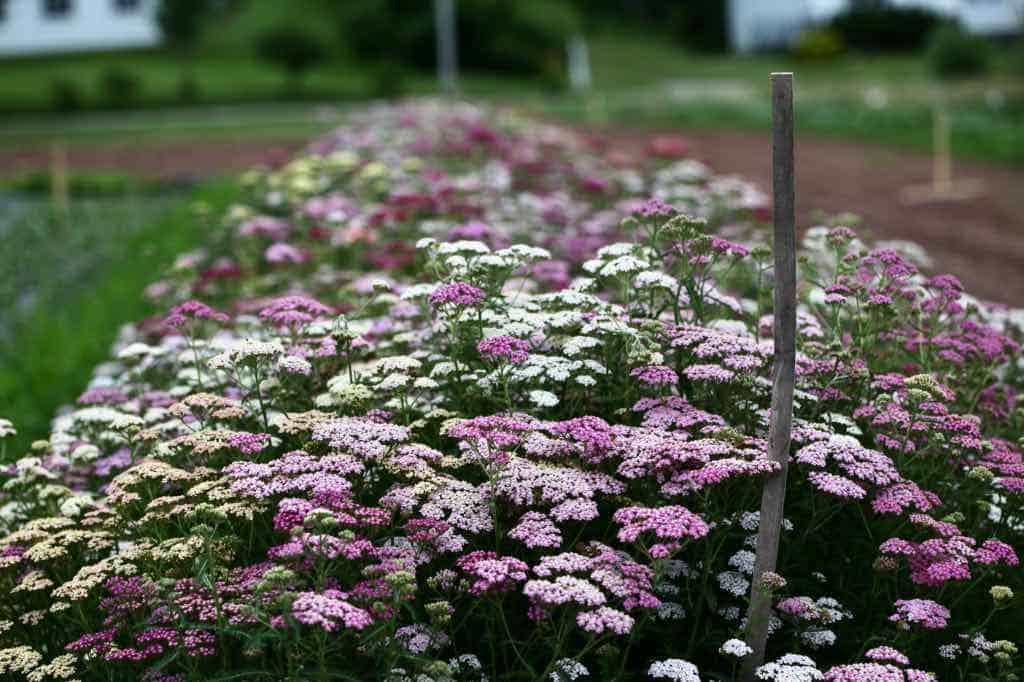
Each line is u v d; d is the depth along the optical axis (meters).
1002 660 4.09
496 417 4.36
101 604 4.28
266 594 3.81
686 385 5.21
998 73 38.12
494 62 54.19
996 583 4.82
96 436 6.02
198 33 52.66
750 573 4.42
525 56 53.81
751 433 5.06
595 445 4.36
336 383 5.32
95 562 5.04
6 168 26.67
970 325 6.39
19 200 21.45
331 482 4.21
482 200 10.69
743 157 23.47
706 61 60.66
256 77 48.47
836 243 5.92
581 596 3.71
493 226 9.22
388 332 6.24
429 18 53.06
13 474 5.77
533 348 5.50
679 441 4.36
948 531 4.29
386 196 11.69
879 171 22.16
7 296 12.64
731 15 65.25
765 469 4.09
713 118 33.41
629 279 5.65
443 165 13.77
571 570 3.93
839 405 5.36
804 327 5.94
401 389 5.00
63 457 5.93
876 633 4.45
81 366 9.00
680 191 10.60
